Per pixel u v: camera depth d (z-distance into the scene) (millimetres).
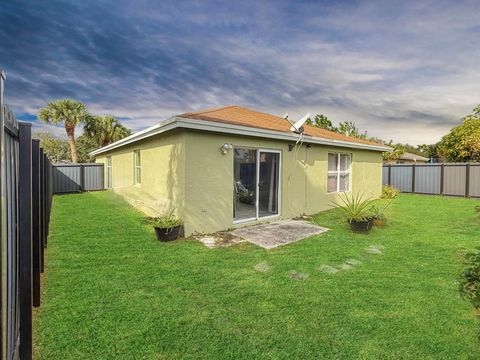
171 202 7223
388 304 3500
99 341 2770
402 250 5566
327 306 3455
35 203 3424
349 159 11938
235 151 8023
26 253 2438
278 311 3342
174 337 2846
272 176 8641
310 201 9750
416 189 15906
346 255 5293
